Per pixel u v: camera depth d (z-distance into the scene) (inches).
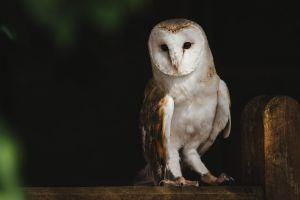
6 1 146.1
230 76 460.8
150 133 301.4
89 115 457.7
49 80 442.6
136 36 454.0
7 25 160.4
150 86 310.3
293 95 458.3
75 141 456.1
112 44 215.9
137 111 459.2
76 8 133.3
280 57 464.1
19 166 128.6
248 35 466.6
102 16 134.9
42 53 206.2
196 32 297.3
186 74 295.4
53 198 229.9
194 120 305.0
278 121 239.6
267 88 458.9
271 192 238.2
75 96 455.2
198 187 235.5
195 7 461.4
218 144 434.9
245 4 466.9
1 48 199.5
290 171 239.1
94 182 455.5
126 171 457.7
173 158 306.7
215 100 305.0
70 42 134.1
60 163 453.1
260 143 242.1
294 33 465.4
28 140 447.2
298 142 240.1
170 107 296.5
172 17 456.1
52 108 451.2
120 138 458.6
